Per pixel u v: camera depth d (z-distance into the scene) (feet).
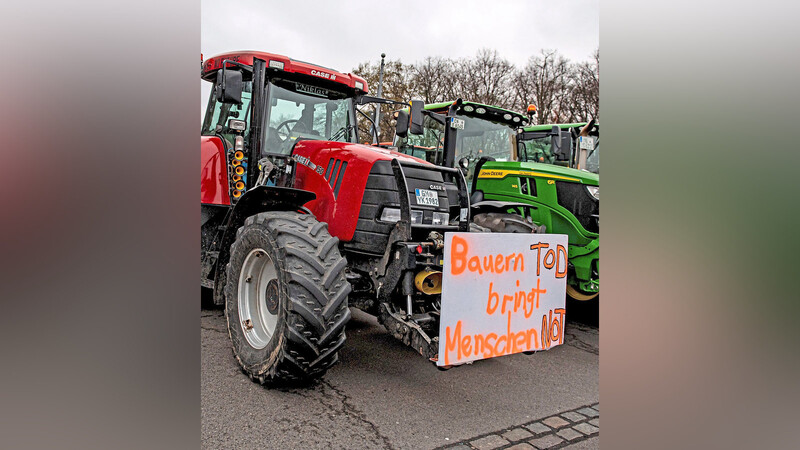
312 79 14.05
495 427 9.39
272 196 10.90
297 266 9.50
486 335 9.57
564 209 17.81
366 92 14.94
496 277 9.70
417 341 9.54
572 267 17.62
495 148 21.01
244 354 10.70
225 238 12.10
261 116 13.26
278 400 9.74
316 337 9.34
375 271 10.81
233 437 8.27
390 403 10.04
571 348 14.93
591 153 26.14
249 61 13.32
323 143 12.58
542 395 11.09
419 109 14.46
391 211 10.79
